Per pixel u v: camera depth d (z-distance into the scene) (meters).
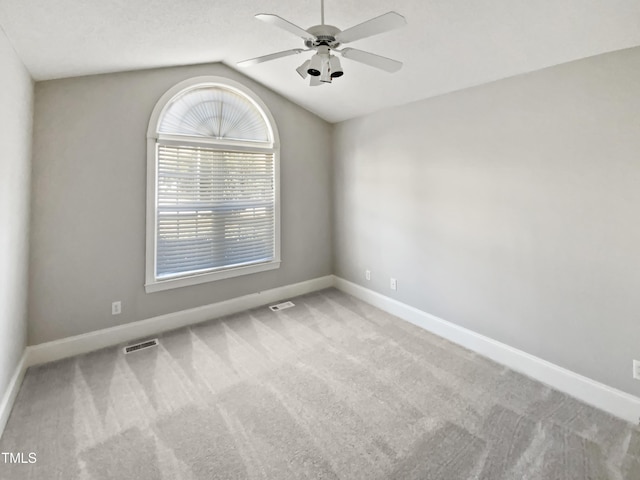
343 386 2.27
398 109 3.36
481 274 2.70
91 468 1.60
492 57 2.25
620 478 1.54
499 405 2.07
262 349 2.79
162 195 3.14
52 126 2.57
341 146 4.16
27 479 1.53
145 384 2.29
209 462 1.64
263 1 2.09
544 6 1.74
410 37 2.25
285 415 1.98
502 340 2.58
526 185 2.36
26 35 1.91
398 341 2.94
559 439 1.79
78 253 2.72
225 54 3.00
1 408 1.85
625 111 1.88
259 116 3.74
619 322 1.97
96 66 2.57
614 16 1.69
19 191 2.20
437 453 1.69
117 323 2.93
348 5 2.09
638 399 1.91
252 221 3.74
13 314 2.13
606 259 2.00
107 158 2.81
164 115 3.12
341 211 4.25
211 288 3.48
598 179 2.00
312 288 4.29
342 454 1.69
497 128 2.51
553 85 2.17
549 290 2.28
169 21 2.21
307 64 1.87
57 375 2.39
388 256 3.60
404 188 3.35
